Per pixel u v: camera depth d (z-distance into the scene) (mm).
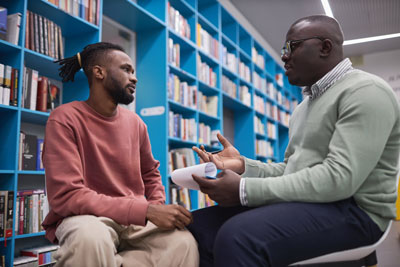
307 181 826
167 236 1049
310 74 1021
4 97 1925
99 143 1199
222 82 4355
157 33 3340
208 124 4227
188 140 3527
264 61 5957
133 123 1361
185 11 3859
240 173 1139
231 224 807
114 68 1245
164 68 3246
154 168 1451
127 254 1087
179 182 968
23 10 2043
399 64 7043
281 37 6359
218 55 4316
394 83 7039
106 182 1180
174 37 3514
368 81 883
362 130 824
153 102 3236
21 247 2238
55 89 2389
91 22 2467
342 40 1028
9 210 1888
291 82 1069
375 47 6930
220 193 865
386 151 891
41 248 2209
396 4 5117
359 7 5230
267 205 869
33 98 2131
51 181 1055
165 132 3133
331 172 810
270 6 5246
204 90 4152
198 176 891
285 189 836
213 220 1099
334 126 923
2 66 1921
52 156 1075
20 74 2008
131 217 1000
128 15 3055
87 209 1014
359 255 859
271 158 5973
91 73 1272
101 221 997
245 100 4992
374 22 5750
